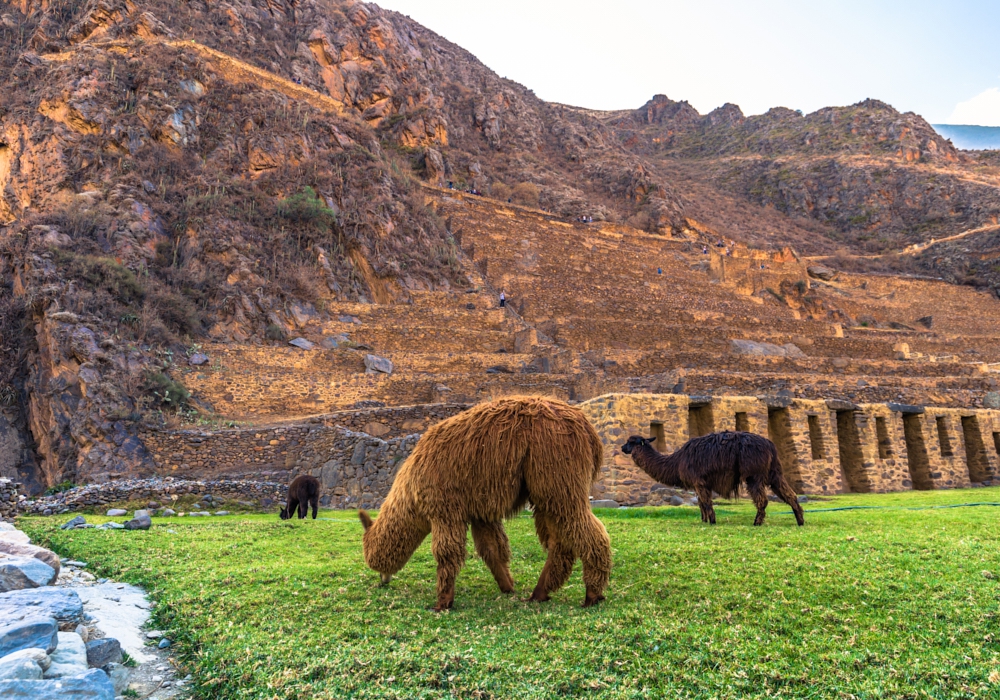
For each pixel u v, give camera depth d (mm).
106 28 51531
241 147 46062
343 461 20391
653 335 41531
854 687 4281
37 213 36219
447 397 30750
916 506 13758
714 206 109562
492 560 6828
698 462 11117
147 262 34625
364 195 47531
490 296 45625
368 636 5516
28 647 4473
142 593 7176
